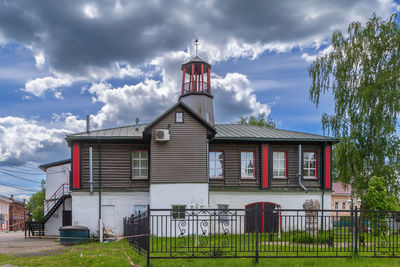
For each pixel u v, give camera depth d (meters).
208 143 22.33
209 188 22.19
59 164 28.97
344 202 45.59
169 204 19.66
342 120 25.64
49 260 11.12
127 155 22.09
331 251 11.59
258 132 24.47
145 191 21.86
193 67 28.12
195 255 10.63
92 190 21.27
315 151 23.86
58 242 20.06
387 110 23.55
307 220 18.88
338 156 25.52
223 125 26.12
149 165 22.16
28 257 12.24
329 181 23.45
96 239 20.00
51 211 24.44
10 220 72.19
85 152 21.78
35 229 25.64
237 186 22.75
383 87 23.64
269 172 23.09
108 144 21.98
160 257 10.04
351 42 25.64
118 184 21.78
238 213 22.03
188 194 19.86
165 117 20.27
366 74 24.67
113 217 21.42
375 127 24.22
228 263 10.05
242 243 14.21
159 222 19.48
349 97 25.48
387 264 10.17
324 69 26.47
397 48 23.86
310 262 10.32
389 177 23.61
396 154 23.72
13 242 20.19
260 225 22.11
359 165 24.41
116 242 17.91
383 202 18.45
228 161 22.95
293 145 23.70
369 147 24.55
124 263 10.18
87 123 22.95
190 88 28.11
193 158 20.17
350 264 10.12
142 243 12.00
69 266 10.05
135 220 13.77
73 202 21.25
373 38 24.98
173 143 20.12
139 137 21.64
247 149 23.25
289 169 23.44
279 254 11.52
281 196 22.83
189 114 20.48
